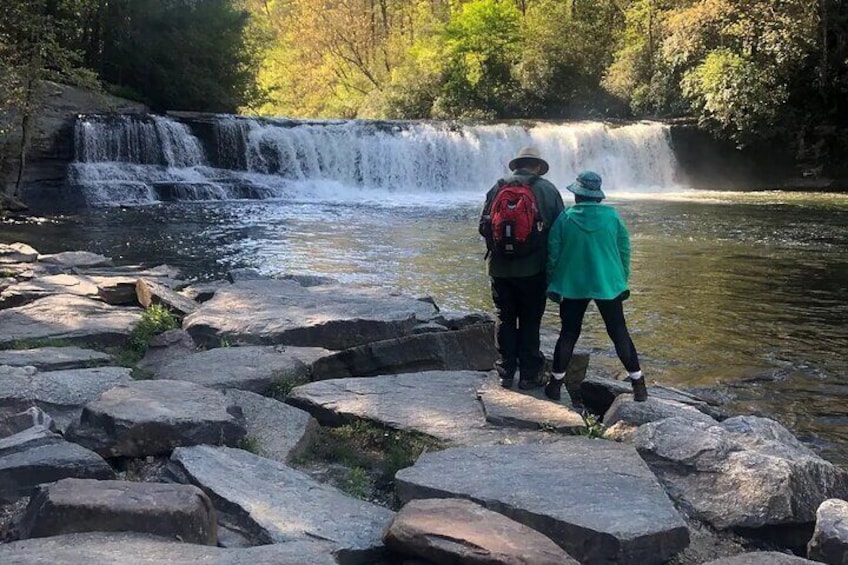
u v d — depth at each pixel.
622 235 5.68
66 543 3.27
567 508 3.84
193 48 33.50
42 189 23.88
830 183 34.44
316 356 6.55
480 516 3.58
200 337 7.25
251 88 37.78
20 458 4.08
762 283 12.72
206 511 3.58
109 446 4.45
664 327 9.93
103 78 32.12
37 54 21.08
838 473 4.54
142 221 19.97
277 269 13.49
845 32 33.91
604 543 3.62
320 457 4.96
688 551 3.92
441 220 20.86
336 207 24.16
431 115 45.66
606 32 44.25
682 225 20.36
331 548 3.49
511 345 5.91
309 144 29.11
